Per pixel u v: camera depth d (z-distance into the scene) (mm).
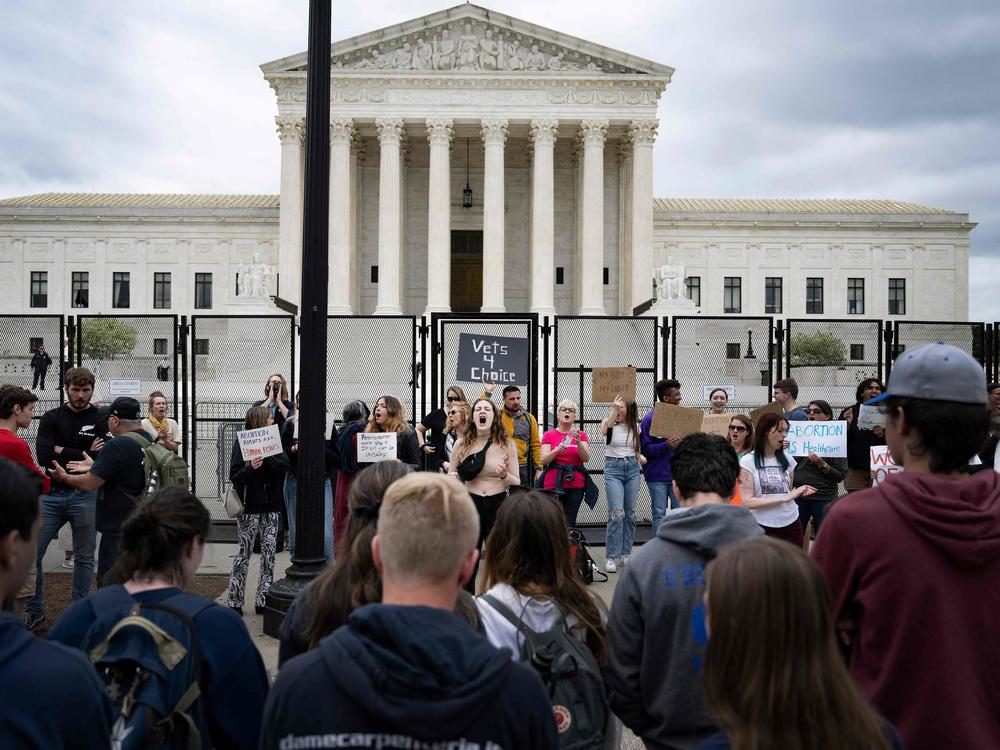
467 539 3242
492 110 54375
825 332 16750
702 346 16656
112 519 9758
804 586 2709
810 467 11625
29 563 3381
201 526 4645
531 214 59875
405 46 54844
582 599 4676
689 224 72688
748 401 16594
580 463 13078
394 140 54156
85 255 71062
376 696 2779
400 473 5031
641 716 4562
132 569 4500
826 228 73375
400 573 3189
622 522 13219
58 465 9625
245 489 10891
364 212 60625
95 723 3182
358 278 59406
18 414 9047
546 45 55062
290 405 14258
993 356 16859
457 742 2777
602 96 54844
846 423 11531
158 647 4062
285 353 16750
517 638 4418
